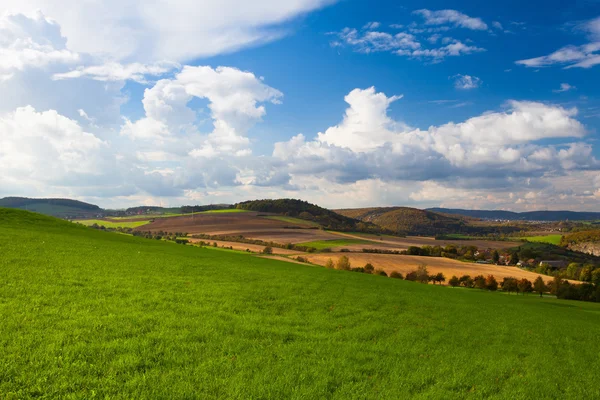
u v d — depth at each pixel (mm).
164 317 18719
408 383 14383
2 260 27984
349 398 12406
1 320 15594
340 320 22891
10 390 10508
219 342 16156
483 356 19391
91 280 25391
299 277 39250
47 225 61219
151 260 38406
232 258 57438
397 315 26594
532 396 14906
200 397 11242
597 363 21297
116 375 12109
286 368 14156
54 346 13586
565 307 63375
